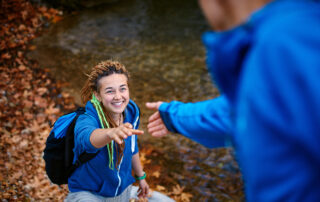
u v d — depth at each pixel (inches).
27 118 207.5
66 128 94.8
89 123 90.6
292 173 23.8
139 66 257.6
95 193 98.1
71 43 277.4
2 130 195.9
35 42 278.1
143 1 351.9
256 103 23.6
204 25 311.9
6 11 307.1
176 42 288.7
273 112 22.9
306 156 23.0
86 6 331.3
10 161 177.2
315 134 21.5
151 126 64.0
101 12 327.9
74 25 303.9
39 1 324.5
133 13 329.4
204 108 58.4
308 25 22.7
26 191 162.1
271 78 23.0
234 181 178.2
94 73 93.4
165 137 206.2
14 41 277.0
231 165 187.5
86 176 96.0
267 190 24.9
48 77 244.8
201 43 287.7
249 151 24.7
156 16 325.7
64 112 216.8
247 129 24.6
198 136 58.6
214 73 29.0
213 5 27.5
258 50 24.1
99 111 93.7
